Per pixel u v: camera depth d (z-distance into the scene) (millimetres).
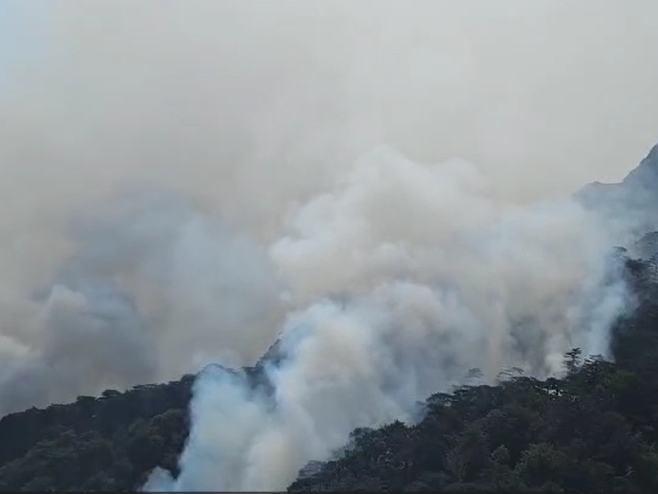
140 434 108875
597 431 108938
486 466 105062
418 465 108312
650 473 104312
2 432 120000
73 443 109812
